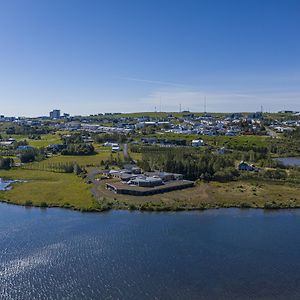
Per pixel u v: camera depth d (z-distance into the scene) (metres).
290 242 101.12
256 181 174.62
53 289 78.00
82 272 84.62
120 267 86.69
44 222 117.75
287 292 76.88
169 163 188.25
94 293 76.31
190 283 79.75
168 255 92.81
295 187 163.38
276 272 84.56
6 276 83.38
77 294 76.06
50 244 100.00
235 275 83.19
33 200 141.38
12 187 165.38
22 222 117.88
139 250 95.88
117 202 136.75
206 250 95.81
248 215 125.06
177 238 103.69
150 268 86.19
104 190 156.00
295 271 85.12
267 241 101.75
